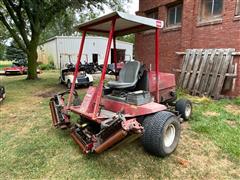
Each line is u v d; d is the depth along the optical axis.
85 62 16.05
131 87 3.51
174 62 8.39
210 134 3.74
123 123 2.48
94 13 10.98
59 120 3.58
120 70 3.96
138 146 3.27
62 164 2.81
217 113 5.00
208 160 2.92
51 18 11.84
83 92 8.04
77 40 21.92
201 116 4.73
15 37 11.38
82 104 3.36
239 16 5.97
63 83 10.22
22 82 10.88
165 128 2.89
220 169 2.72
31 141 3.48
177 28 8.20
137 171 2.66
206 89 6.62
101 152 2.92
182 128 4.06
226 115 4.74
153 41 9.49
